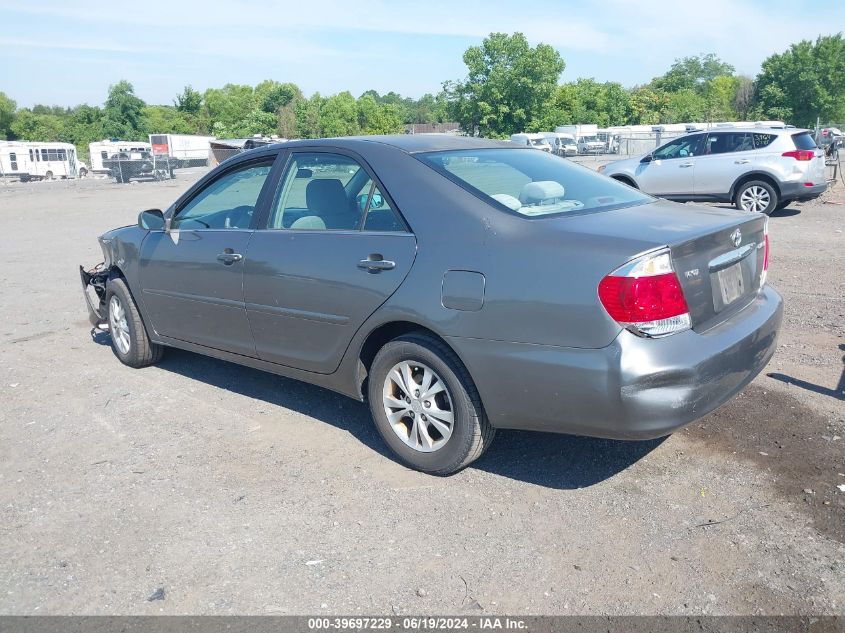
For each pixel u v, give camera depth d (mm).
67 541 3447
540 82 67375
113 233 5898
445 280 3592
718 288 3527
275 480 3955
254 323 4582
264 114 95875
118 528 3539
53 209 21203
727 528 3354
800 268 8930
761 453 4031
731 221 3695
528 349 3355
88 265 10945
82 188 32719
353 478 3947
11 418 4949
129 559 3287
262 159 4762
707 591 2939
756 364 3678
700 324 3398
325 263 4082
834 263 9164
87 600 3016
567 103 80938
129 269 5535
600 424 3264
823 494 3588
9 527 3584
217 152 41812
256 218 4613
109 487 3941
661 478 3818
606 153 49656
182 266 5012
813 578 2988
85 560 3293
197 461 4207
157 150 50000
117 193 28281
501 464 4055
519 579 3059
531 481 3852
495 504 3637
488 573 3104
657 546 3242
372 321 3885
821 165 13688
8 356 6387
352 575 3121
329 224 4211
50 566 3256
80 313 7945
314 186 4359
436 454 3836
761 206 13734
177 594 3037
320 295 4113
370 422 4680
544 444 4281
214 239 4809
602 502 3617
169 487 3916
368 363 4160
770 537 3271
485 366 3494
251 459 4211
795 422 4383
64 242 13602
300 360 4387
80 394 5367
